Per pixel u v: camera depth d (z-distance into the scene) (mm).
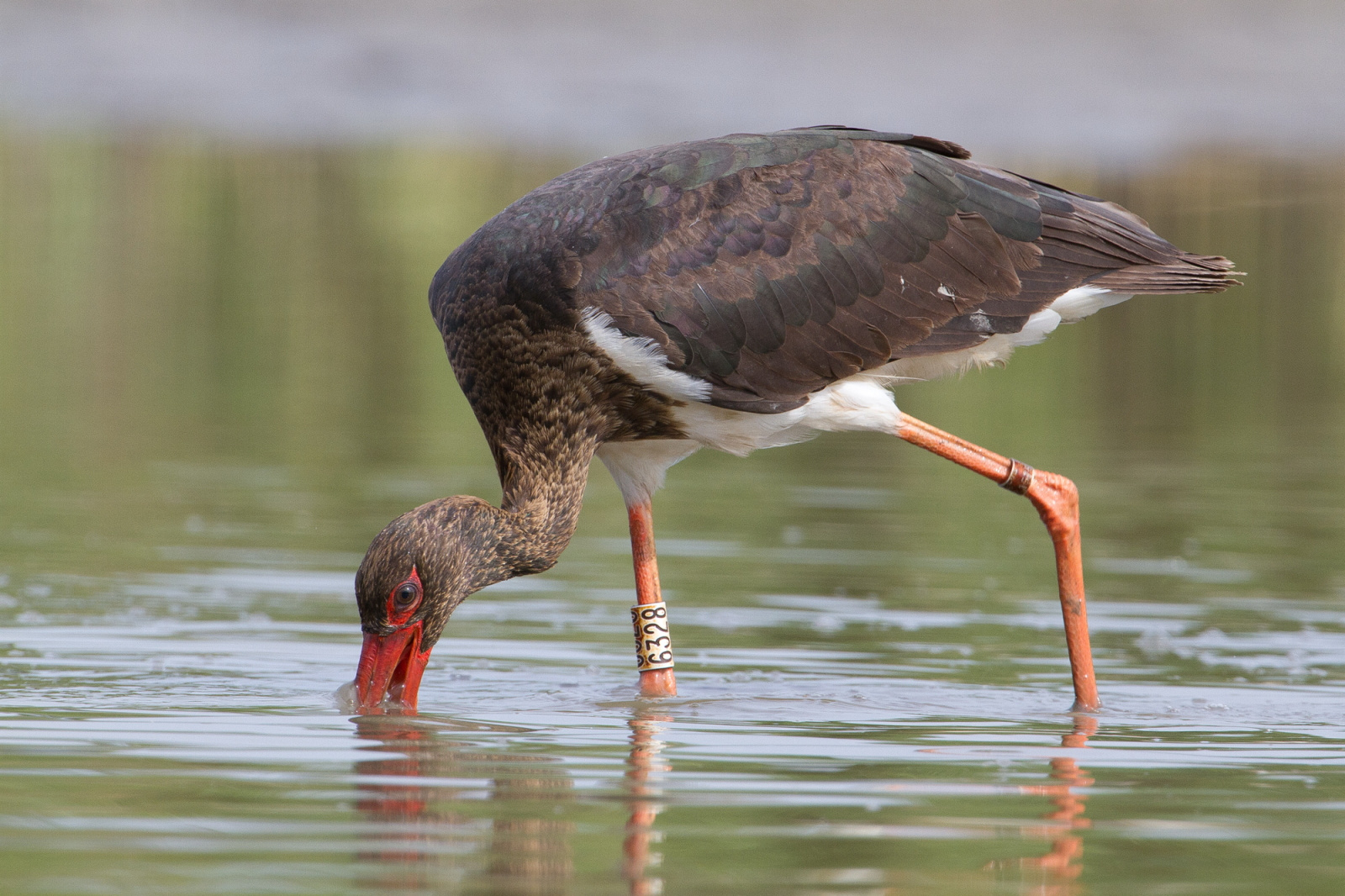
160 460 18703
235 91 41875
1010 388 24141
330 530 15555
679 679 11039
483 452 19531
